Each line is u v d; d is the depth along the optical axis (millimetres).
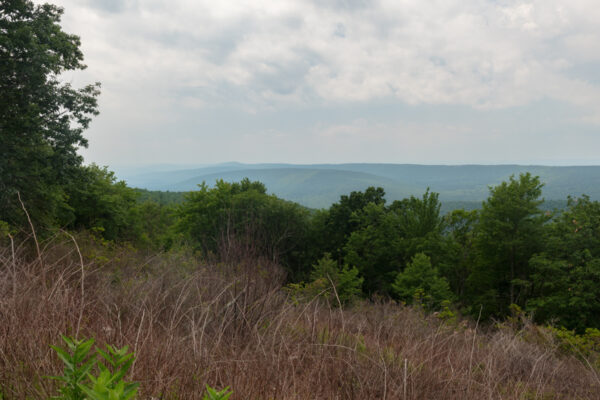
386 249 39062
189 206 40000
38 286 2414
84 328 2117
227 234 4398
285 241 31250
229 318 3264
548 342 6945
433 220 38469
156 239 42156
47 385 1459
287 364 2584
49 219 15875
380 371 2914
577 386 4383
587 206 25359
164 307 3197
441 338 4527
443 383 3080
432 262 34906
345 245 42250
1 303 2039
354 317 4793
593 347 7715
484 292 29188
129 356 900
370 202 44969
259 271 4070
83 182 16203
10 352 1641
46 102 14383
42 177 14750
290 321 3574
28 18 14367
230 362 2318
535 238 27281
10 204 12758
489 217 29156
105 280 3570
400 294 24594
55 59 14039
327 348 2984
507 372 3979
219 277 3889
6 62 13000
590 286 20672
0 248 2865
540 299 22953
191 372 1973
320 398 2342
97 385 688
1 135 13000
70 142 14875
